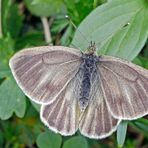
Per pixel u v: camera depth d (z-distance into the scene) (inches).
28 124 7.8
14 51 7.8
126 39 6.1
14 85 6.8
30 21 8.5
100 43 6.1
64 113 5.9
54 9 7.8
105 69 6.0
